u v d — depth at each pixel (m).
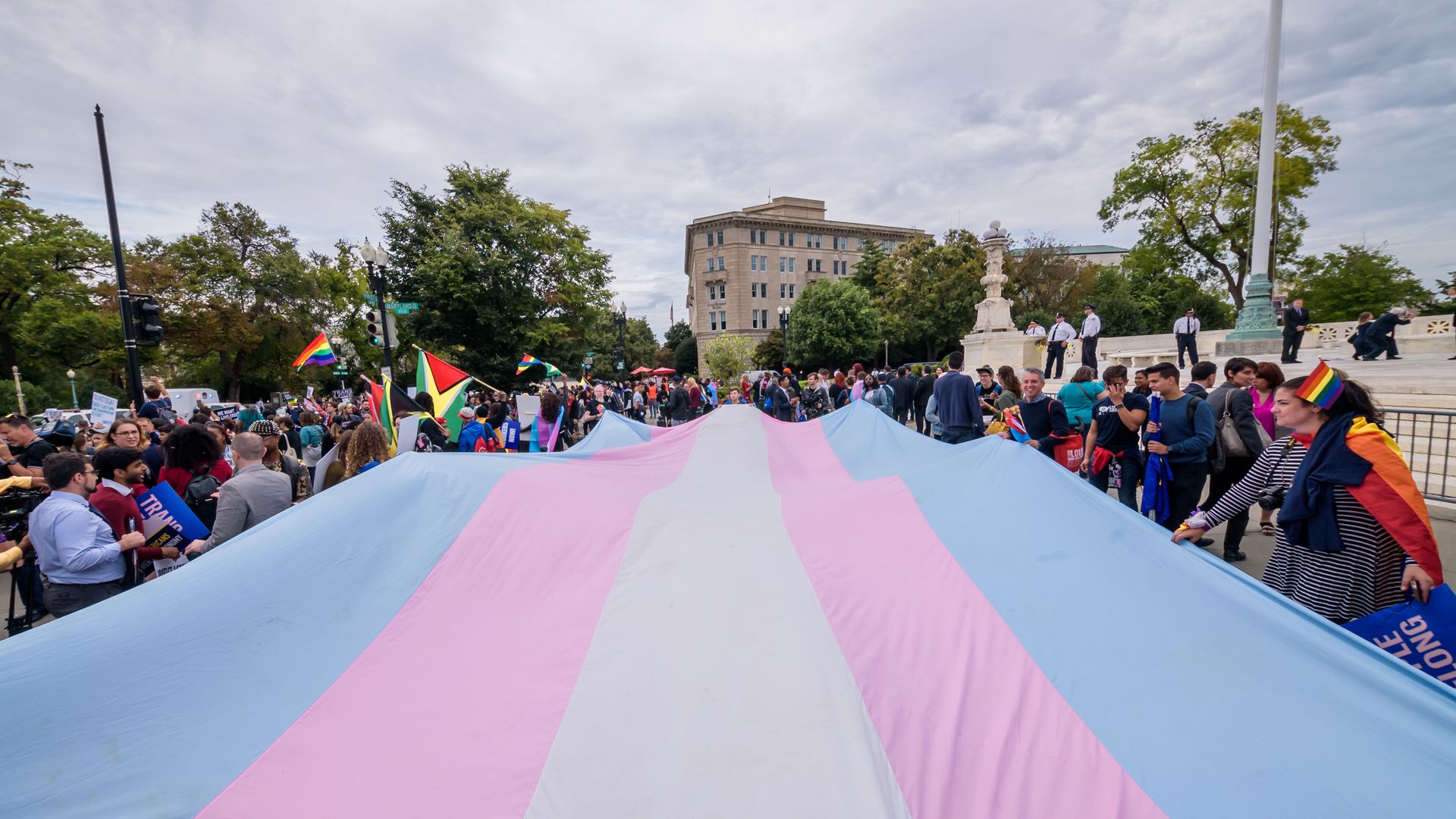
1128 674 2.18
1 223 31.17
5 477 5.81
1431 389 9.68
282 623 2.43
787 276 67.06
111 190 9.95
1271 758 1.86
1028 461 3.63
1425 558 2.78
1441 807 1.71
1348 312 39.28
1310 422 3.15
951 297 41.66
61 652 2.06
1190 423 5.06
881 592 2.64
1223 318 47.44
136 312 10.23
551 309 31.97
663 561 2.83
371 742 1.97
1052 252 42.31
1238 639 2.29
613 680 2.15
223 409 21.44
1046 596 2.59
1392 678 2.09
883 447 5.81
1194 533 3.37
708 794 1.74
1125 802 1.76
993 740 1.96
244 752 1.92
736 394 17.22
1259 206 18.08
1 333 31.66
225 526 3.90
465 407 9.31
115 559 3.69
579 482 3.66
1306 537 3.15
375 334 13.38
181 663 2.16
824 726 1.94
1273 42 17.30
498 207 26.77
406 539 2.99
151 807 1.73
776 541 3.06
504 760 1.89
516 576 2.81
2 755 1.79
